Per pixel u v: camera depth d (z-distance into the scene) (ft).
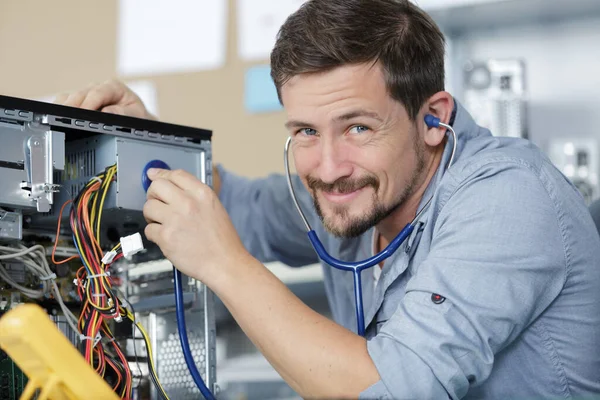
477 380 3.10
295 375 3.09
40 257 3.42
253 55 8.68
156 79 9.11
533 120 8.02
